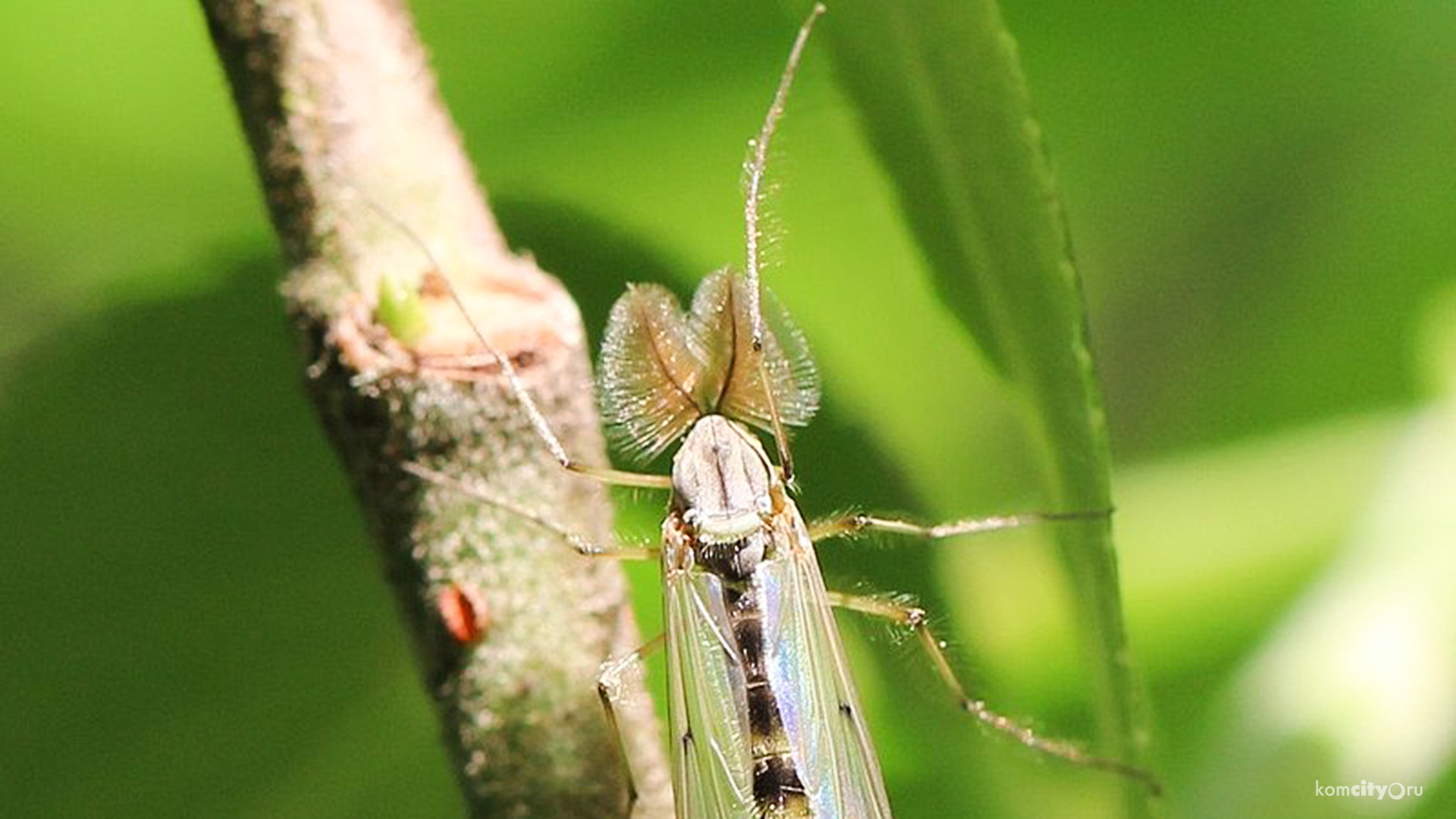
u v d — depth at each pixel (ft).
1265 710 0.43
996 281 0.36
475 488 0.37
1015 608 0.43
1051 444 0.36
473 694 0.38
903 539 0.42
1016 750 0.41
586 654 0.38
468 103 0.44
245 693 0.42
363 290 0.37
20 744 0.42
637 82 0.44
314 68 0.37
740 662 0.41
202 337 0.42
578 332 0.38
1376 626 0.43
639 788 0.38
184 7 0.44
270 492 0.42
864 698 0.42
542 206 0.42
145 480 0.42
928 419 0.44
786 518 0.41
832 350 0.43
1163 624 0.44
